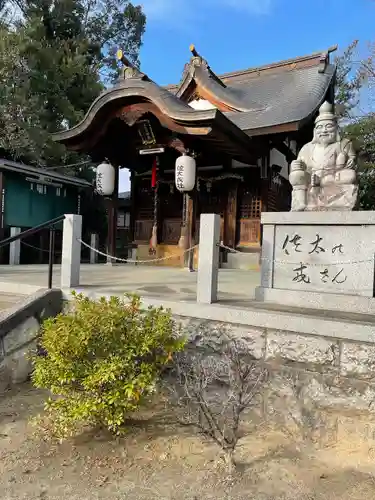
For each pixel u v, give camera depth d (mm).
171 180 12539
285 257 4449
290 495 2641
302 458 3113
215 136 8688
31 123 15109
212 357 4051
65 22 18484
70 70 16391
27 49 15125
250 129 10039
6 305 5238
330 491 2695
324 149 4535
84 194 16344
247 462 3025
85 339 3303
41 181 13352
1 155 15547
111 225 11375
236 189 11641
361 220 3982
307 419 3504
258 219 11406
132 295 3910
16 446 3252
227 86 14375
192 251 9094
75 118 16453
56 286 5449
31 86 15625
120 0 23141
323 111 4641
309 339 3590
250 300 4547
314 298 4160
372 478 2863
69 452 3170
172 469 2939
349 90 18125
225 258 11625
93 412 3182
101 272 8500
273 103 12000
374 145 14406
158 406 3938
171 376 4227
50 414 3613
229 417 3590
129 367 3316
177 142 9422
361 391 3348
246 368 3402
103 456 3111
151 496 2627
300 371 3613
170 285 6004
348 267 4098
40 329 4773
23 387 4484
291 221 4363
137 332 3488
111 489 2703
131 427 3557
